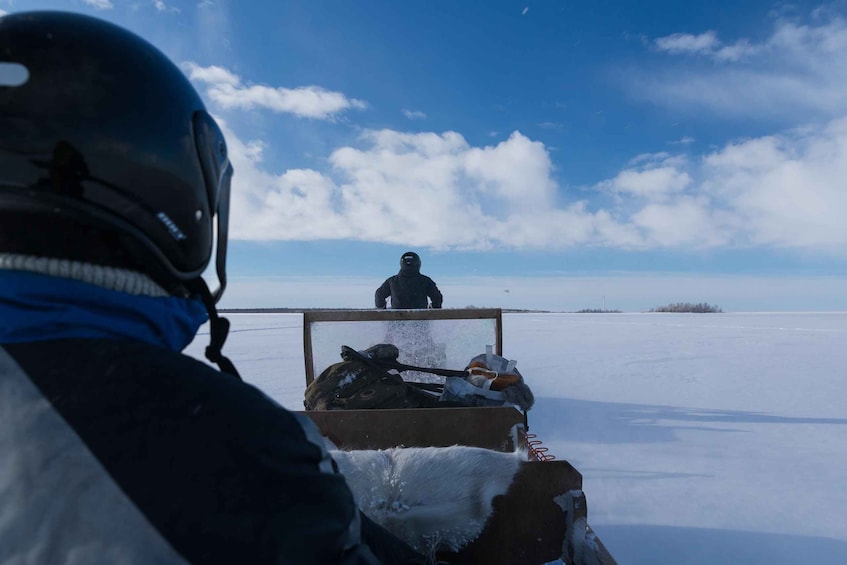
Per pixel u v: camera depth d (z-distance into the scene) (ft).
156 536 1.81
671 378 24.09
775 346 36.96
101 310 2.15
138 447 1.90
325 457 2.37
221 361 2.76
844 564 7.88
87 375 1.99
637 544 8.52
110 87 2.24
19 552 1.81
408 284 14.80
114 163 2.18
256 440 2.04
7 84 2.14
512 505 5.54
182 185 2.42
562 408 17.99
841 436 14.49
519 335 47.93
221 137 2.87
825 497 10.28
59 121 2.12
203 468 1.92
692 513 9.61
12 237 2.09
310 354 11.23
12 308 2.04
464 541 5.49
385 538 3.85
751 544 8.48
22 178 2.07
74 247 2.12
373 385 10.27
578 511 5.52
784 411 17.49
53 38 2.27
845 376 24.45
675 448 13.46
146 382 2.01
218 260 3.02
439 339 11.40
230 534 1.88
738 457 12.73
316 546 2.13
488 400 10.09
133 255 2.25
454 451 5.74
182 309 2.51
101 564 1.77
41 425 1.90
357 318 11.38
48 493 1.84
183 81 2.66
